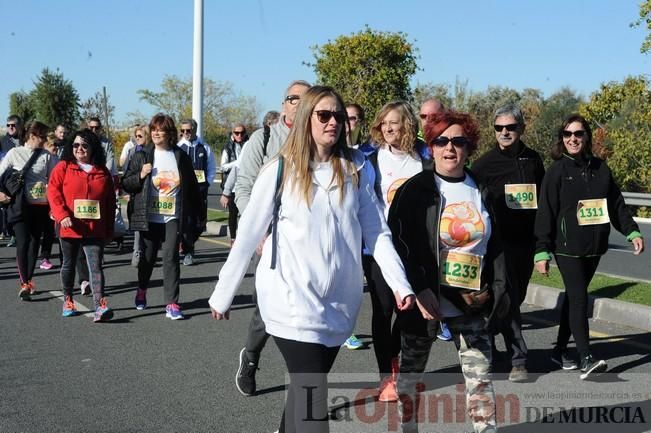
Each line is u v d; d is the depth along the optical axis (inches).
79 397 212.7
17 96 1752.0
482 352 161.0
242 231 141.3
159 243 321.7
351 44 941.8
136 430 188.4
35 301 346.6
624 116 901.2
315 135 138.2
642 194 840.9
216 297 143.9
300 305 136.1
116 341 274.5
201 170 482.0
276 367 241.0
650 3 674.8
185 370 238.4
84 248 305.1
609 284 341.1
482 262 163.0
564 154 235.1
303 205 136.5
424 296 158.2
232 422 193.9
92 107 1353.3
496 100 1342.3
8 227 349.7
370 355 259.3
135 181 309.3
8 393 216.1
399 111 229.8
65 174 305.9
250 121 2155.5
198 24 658.2
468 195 164.2
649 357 256.8
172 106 1995.6
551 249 236.7
